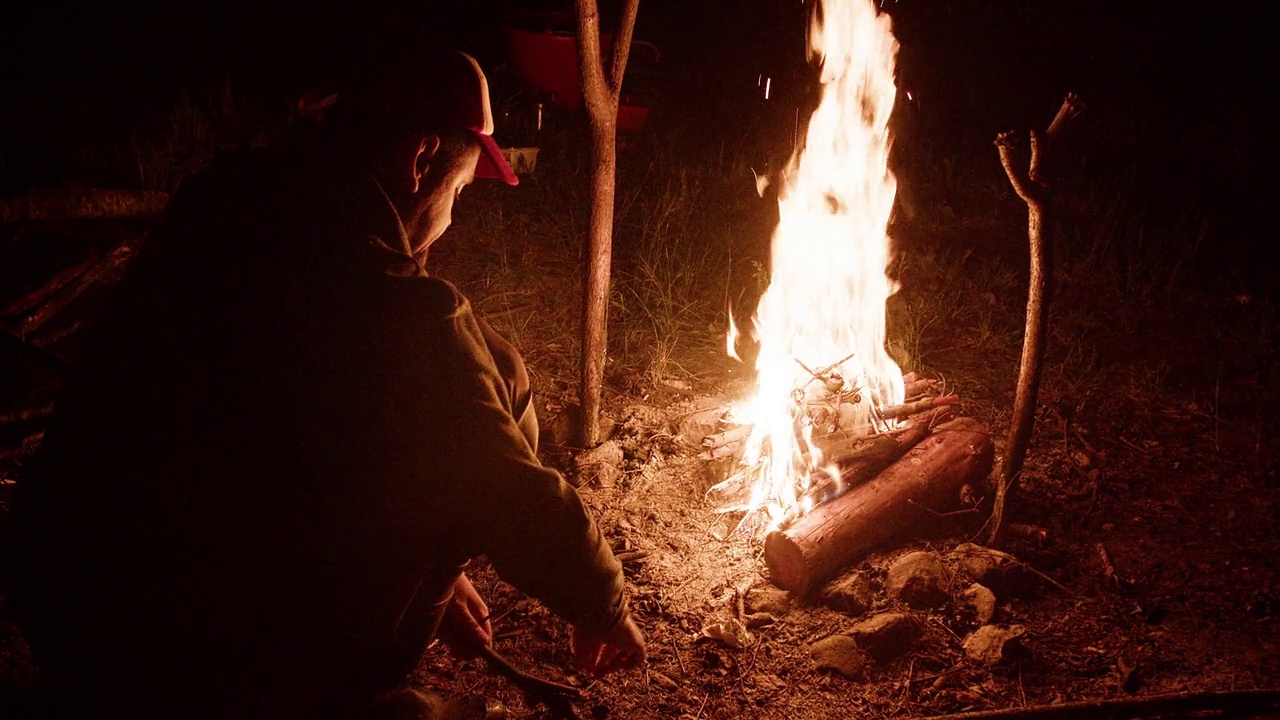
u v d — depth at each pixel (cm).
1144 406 444
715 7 850
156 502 155
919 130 731
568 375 443
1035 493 378
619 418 409
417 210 177
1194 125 770
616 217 580
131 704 159
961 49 853
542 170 619
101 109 592
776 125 711
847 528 321
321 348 158
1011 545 343
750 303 510
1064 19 902
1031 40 879
